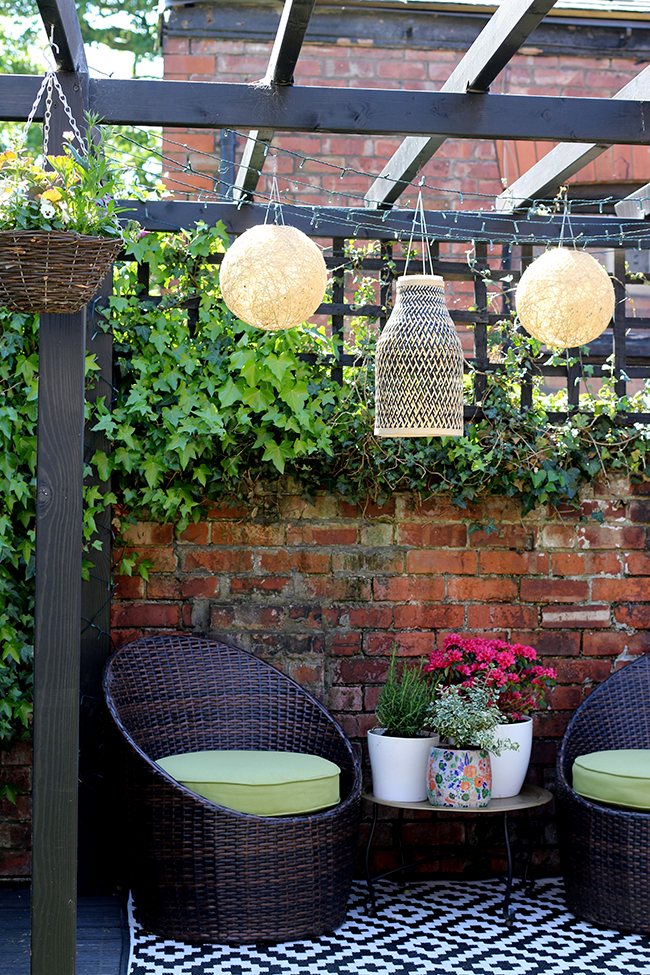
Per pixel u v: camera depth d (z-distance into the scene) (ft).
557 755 11.62
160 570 12.63
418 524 13.01
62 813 7.57
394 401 9.89
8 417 11.43
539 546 13.19
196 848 10.00
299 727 11.71
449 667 11.93
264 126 10.46
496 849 12.77
